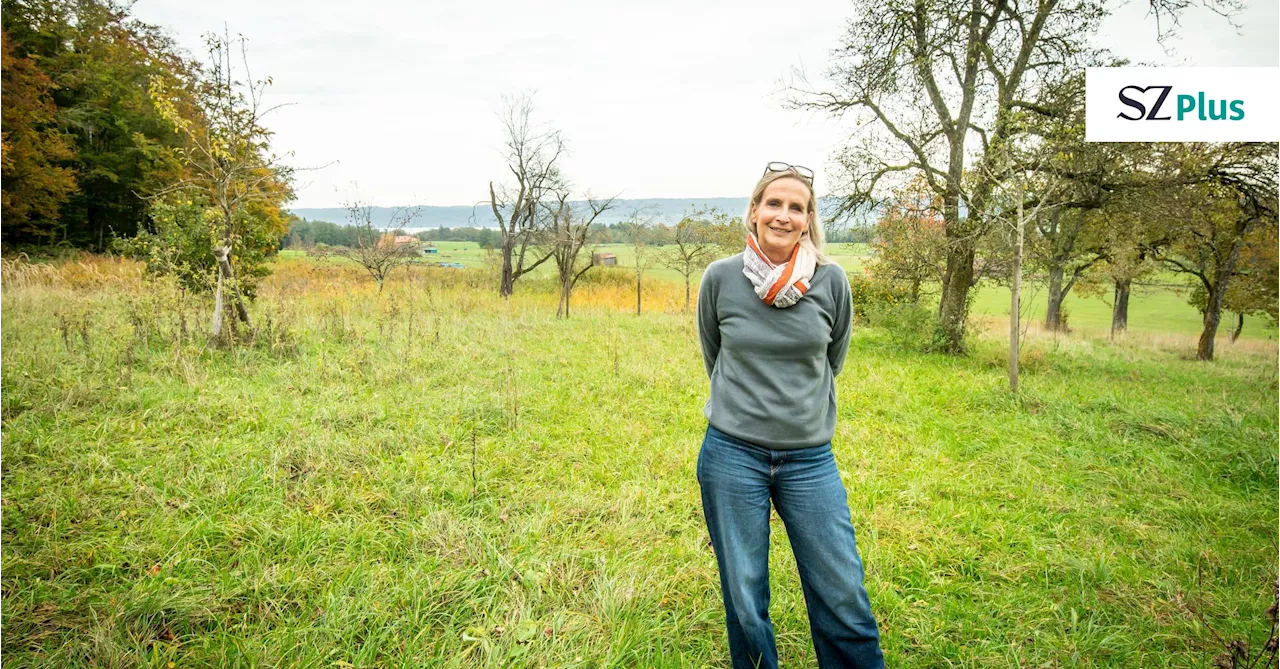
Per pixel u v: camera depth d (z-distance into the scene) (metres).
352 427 4.88
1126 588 2.95
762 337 1.85
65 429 4.31
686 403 6.25
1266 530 3.71
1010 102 11.12
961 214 12.26
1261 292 17.06
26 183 19.80
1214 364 13.62
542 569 2.91
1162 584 2.98
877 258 14.34
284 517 3.30
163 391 5.35
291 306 10.12
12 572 2.63
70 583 2.61
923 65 11.48
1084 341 17.05
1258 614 2.77
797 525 1.91
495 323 11.70
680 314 15.62
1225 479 4.65
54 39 24.11
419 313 12.27
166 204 9.33
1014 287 7.63
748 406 1.87
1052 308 22.61
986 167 9.51
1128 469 4.75
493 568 2.90
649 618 2.58
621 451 4.68
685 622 2.57
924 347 12.12
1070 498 4.15
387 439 4.60
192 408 4.99
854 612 1.89
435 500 3.67
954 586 2.96
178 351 6.21
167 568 2.75
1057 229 18.50
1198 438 5.42
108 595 2.52
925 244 13.07
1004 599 2.86
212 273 8.63
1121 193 10.67
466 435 4.85
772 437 1.86
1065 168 10.25
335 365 6.83
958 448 5.22
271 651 2.26
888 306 13.23
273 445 4.29
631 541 3.26
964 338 12.20
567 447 4.77
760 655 1.91
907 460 4.84
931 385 7.92
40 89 21.20
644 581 2.85
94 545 2.91
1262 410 6.88
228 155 7.58
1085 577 3.08
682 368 7.97
